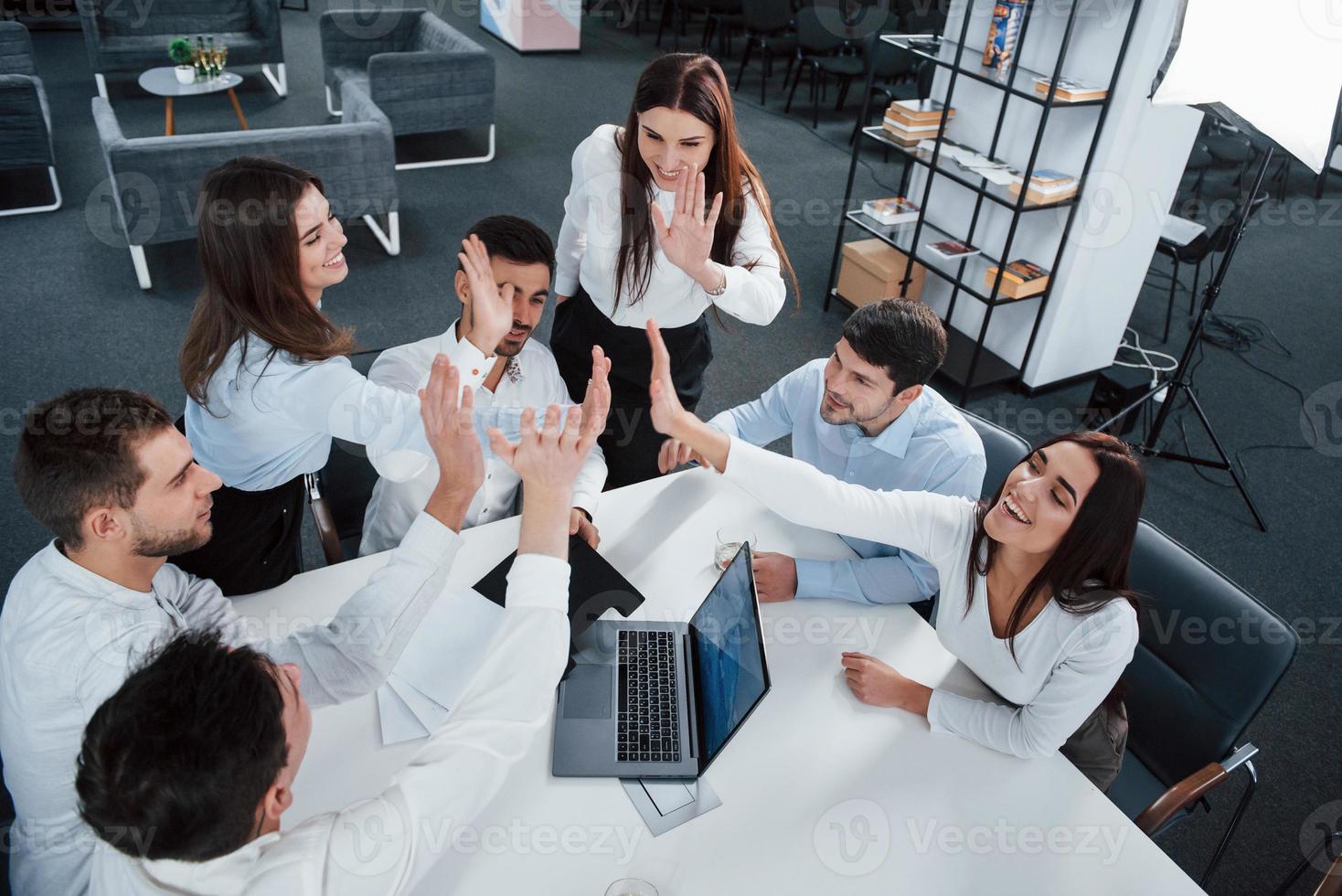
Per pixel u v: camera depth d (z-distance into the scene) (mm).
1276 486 3506
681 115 1908
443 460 1182
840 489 1653
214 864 899
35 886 1261
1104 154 3393
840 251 4332
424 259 4508
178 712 837
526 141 6043
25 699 1194
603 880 1276
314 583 1740
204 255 1427
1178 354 4355
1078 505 1428
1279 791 2320
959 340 4160
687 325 2367
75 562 1239
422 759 969
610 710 1536
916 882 1313
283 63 6312
